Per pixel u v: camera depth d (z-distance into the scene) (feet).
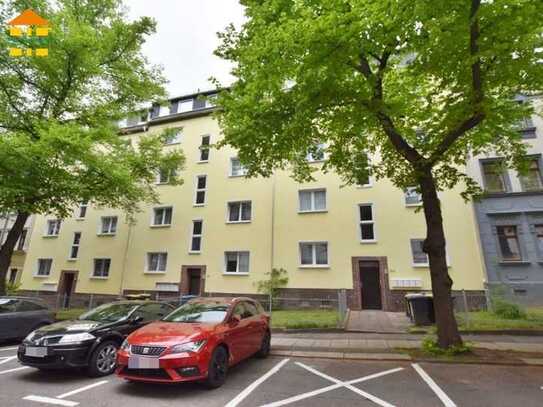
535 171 49.80
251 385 18.76
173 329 19.11
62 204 46.16
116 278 68.80
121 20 48.60
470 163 52.70
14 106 43.55
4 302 32.99
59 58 42.52
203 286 61.62
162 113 81.10
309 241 57.57
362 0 20.08
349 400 16.39
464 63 23.73
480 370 21.26
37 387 18.52
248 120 26.73
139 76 51.16
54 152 37.55
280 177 62.80
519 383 18.63
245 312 24.20
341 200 57.93
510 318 36.45
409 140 34.73
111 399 16.58
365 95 25.20
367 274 54.13
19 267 82.94
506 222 48.88
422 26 22.06
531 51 23.44
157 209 71.05
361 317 44.52
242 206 64.69
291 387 18.43
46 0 40.88
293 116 25.50
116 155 47.55
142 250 68.54
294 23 21.36
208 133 72.33
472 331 32.32
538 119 51.31
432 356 24.11
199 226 66.90
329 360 24.63
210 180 68.18
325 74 22.49
